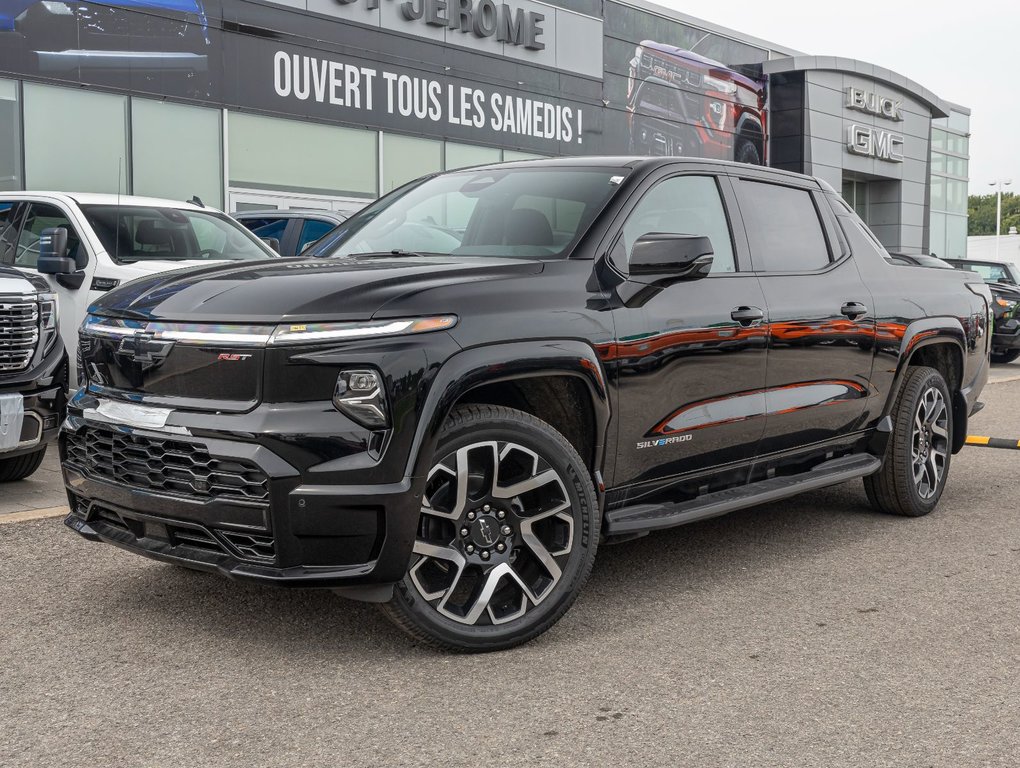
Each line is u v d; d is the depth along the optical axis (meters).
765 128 31.20
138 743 2.79
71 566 4.43
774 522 5.50
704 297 4.18
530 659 3.44
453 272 3.50
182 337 3.32
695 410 4.14
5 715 2.97
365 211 4.84
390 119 20.06
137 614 3.84
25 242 8.40
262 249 8.81
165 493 3.34
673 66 27.25
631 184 4.14
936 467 5.72
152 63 16.34
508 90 22.47
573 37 23.98
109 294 3.84
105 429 3.52
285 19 18.16
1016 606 4.05
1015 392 12.38
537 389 3.75
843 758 2.72
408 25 20.25
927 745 2.80
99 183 15.88
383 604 3.32
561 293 3.66
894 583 4.36
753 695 3.14
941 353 5.92
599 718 2.97
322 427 3.13
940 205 40.38
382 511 3.18
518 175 4.44
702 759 2.71
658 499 4.20
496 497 3.46
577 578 3.64
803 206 5.05
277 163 18.27
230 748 2.77
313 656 3.45
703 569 4.57
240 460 3.15
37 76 15.04
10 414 5.31
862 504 5.96
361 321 3.19
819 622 3.85
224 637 3.62
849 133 33.00
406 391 3.19
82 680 3.23
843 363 4.93
